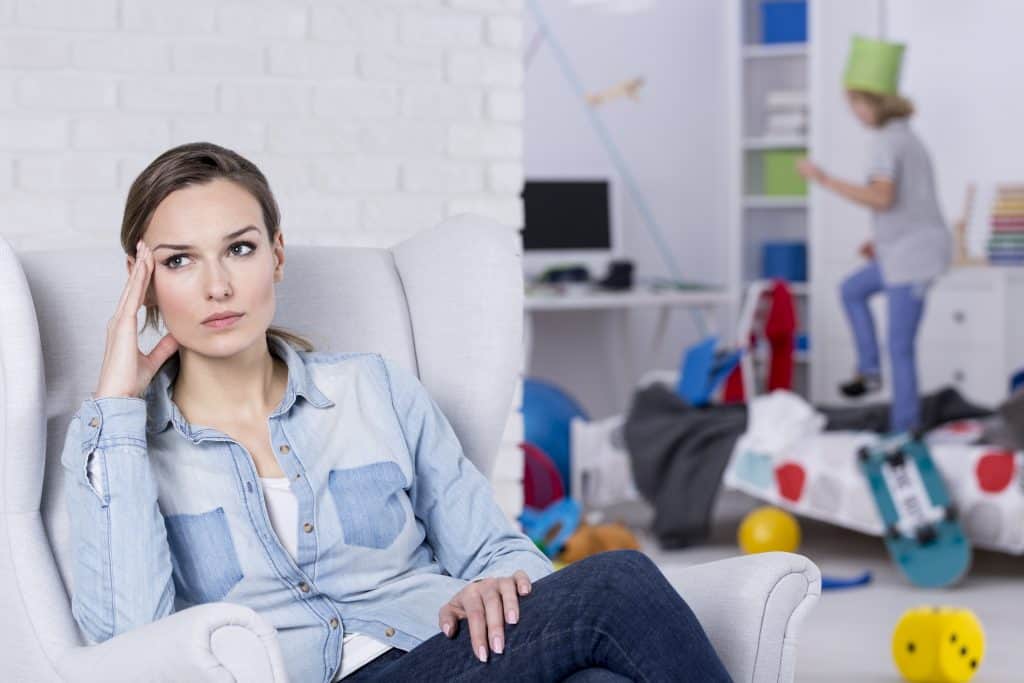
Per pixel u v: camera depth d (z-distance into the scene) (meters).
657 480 4.76
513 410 3.05
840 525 5.13
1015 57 6.39
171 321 1.71
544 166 6.46
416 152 2.94
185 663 1.42
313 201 2.87
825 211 6.50
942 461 4.25
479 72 2.98
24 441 1.70
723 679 1.52
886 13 6.74
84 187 2.70
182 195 1.70
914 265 5.31
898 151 5.30
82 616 1.65
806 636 3.62
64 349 1.87
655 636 1.49
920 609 3.27
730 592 1.67
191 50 2.76
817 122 6.49
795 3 6.55
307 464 1.77
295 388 1.79
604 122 6.59
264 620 1.45
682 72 6.75
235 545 1.71
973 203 6.23
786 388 5.49
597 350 6.56
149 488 1.66
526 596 1.56
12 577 1.71
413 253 2.15
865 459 4.30
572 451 4.90
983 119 6.51
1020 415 4.25
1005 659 3.40
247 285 1.71
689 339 6.79
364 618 1.74
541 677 1.51
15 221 2.66
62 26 2.67
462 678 1.53
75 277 1.92
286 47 2.83
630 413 4.99
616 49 6.60
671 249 6.75
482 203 2.99
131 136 2.73
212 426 1.76
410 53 2.92
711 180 6.84
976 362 6.00
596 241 6.28
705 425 4.77
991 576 4.33
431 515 1.87
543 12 6.43
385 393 1.87
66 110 2.68
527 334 5.92
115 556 1.63
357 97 2.88
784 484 4.49
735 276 6.69
